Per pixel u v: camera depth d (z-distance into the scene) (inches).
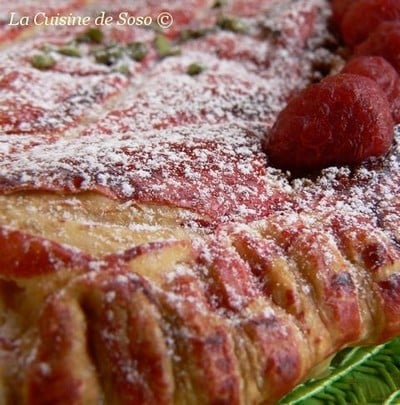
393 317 5.3
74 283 4.8
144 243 5.0
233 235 5.3
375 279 5.4
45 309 4.7
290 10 8.2
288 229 5.4
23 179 5.2
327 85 5.9
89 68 7.3
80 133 6.3
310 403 5.4
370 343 5.5
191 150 5.8
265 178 5.8
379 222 5.6
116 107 6.8
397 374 5.7
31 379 4.6
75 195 5.2
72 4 8.5
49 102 6.7
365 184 5.9
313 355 5.1
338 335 5.2
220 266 5.1
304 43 7.9
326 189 5.8
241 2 8.7
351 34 7.6
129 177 5.3
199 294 4.9
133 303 4.7
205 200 5.4
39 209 5.1
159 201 5.3
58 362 4.6
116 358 4.7
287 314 5.1
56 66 7.2
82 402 4.7
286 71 7.6
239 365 4.9
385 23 7.1
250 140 6.2
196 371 4.7
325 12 8.4
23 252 4.9
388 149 6.1
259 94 7.1
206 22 8.3
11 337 4.8
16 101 6.5
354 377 5.6
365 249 5.4
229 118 6.8
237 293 5.0
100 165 5.4
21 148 5.9
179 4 8.6
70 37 7.8
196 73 7.3
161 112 6.7
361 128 5.9
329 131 5.9
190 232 5.3
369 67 6.4
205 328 4.8
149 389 4.7
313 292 5.2
